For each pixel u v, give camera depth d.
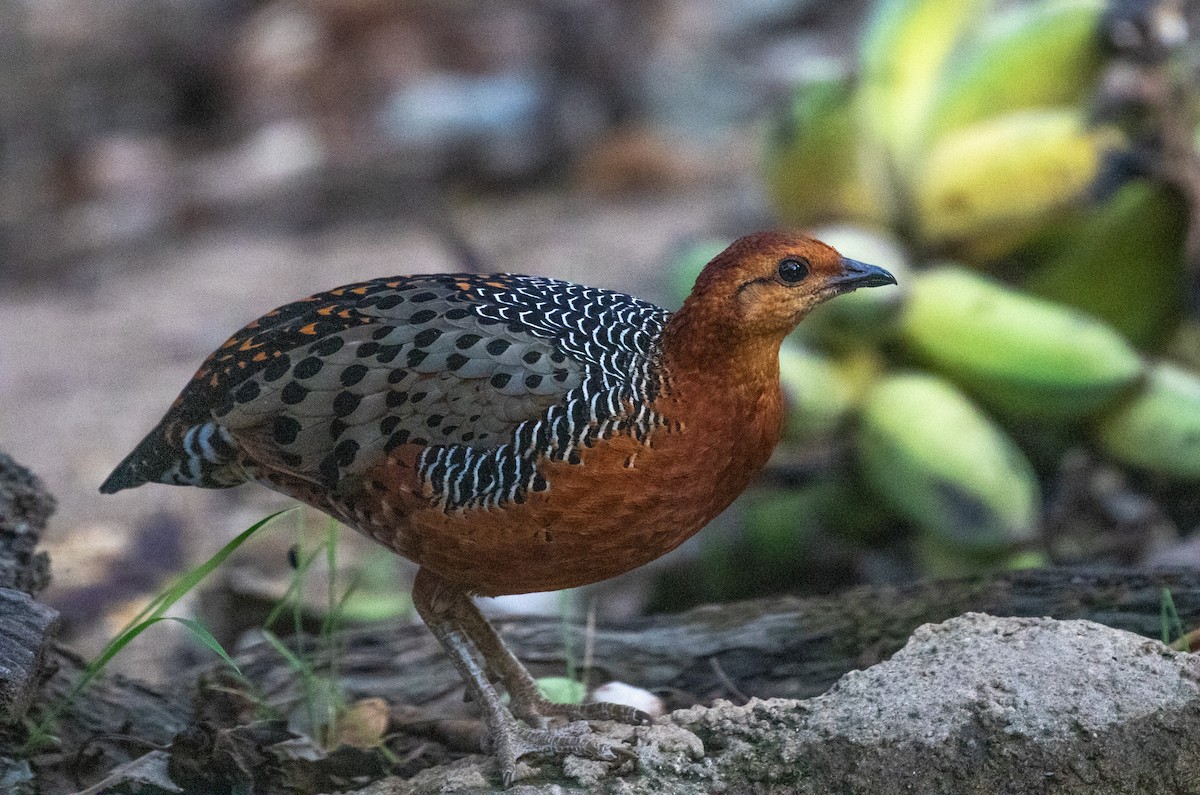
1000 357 9.39
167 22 22.17
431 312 6.23
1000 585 7.58
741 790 5.95
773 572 10.47
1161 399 9.52
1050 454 10.33
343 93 20.22
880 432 9.45
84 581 11.25
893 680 6.07
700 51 20.16
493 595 6.56
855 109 9.91
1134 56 10.01
